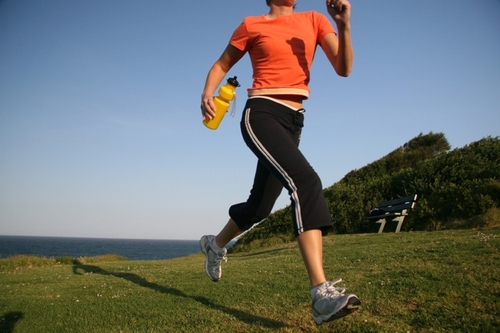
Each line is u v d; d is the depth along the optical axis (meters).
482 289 3.07
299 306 3.19
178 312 3.35
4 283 5.65
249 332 2.74
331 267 4.92
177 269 6.39
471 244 5.10
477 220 9.25
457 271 3.66
